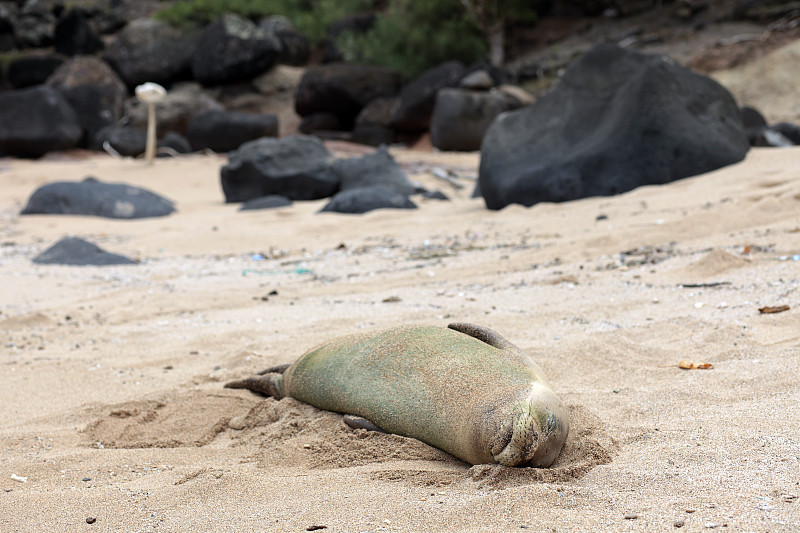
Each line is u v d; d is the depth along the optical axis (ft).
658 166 40.37
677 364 15.23
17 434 13.96
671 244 27.94
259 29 115.34
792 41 90.17
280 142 61.16
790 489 8.96
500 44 107.65
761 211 29.76
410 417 11.58
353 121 105.40
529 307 21.35
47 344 21.57
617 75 44.55
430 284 26.66
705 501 8.88
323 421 12.67
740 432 11.10
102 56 117.50
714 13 101.91
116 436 13.73
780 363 14.19
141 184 71.46
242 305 25.71
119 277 32.86
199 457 12.51
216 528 9.34
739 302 18.95
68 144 98.07
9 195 67.36
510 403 10.27
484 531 8.59
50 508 10.25
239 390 15.69
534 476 9.99
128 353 19.99
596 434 11.50
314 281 29.32
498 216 40.78
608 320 19.12
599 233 31.73
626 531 8.26
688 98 42.70
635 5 109.29
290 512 9.65
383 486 10.28
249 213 52.44
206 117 92.12
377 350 12.78
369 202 49.49
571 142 43.45
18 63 118.32
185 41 115.85
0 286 31.04
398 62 107.96
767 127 63.93
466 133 89.51
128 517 9.85
